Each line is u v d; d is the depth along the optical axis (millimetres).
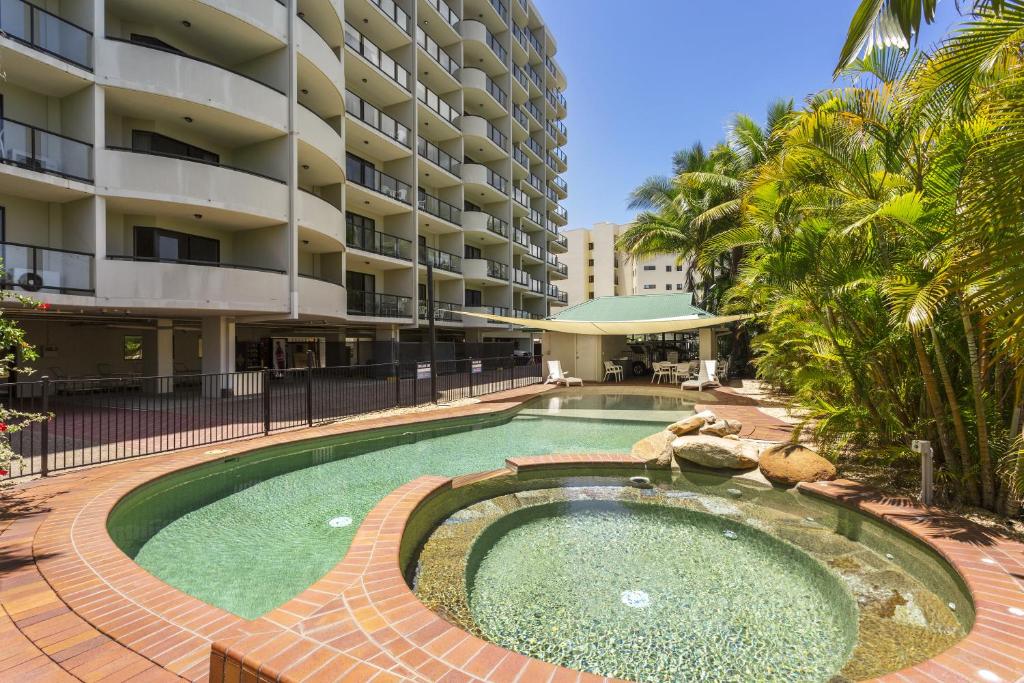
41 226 11938
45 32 10844
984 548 3953
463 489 6500
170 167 12523
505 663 2479
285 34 14852
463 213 30312
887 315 5602
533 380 20797
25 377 14945
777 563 4449
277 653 2492
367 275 24516
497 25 35031
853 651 3119
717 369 19688
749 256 7668
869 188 5574
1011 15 2963
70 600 3141
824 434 6801
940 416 5113
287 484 6730
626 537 5055
